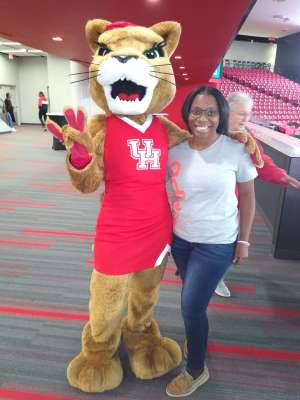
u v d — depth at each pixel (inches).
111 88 47.3
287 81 573.9
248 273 98.7
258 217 145.1
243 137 48.3
